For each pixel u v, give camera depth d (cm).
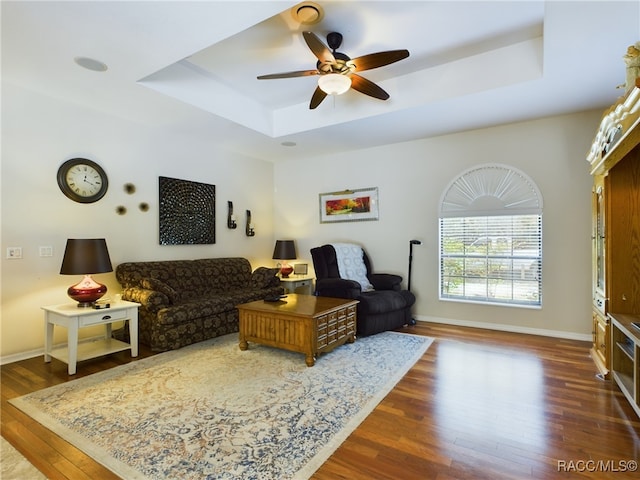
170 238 452
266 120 454
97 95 337
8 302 317
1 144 312
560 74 290
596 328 312
